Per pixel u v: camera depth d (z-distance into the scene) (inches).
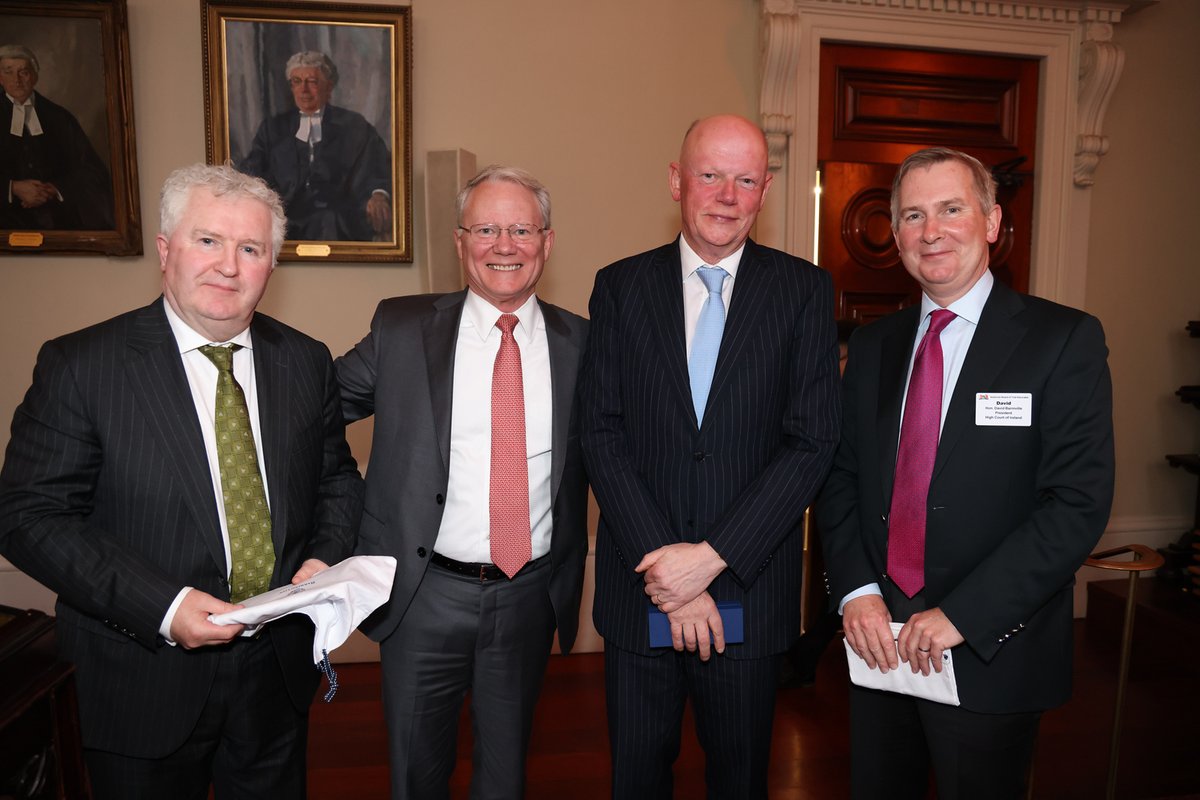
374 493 72.6
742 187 67.3
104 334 57.2
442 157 119.9
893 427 67.7
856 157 144.0
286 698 63.4
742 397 67.9
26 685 48.2
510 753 73.7
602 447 70.6
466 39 130.5
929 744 64.6
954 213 63.5
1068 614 64.5
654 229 137.9
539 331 76.5
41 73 118.4
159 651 56.2
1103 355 61.6
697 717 73.1
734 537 64.9
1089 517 59.4
